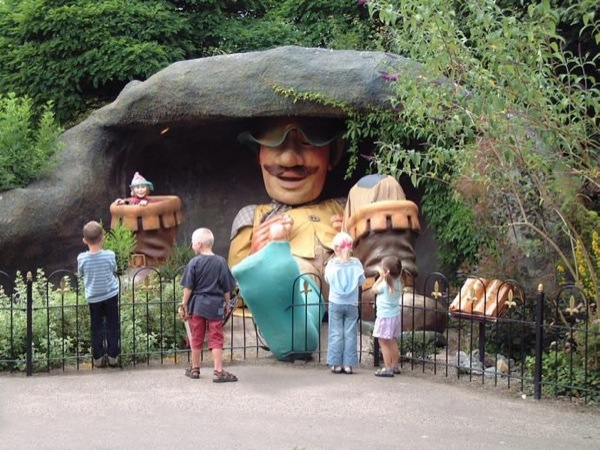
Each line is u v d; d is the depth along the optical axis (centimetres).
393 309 832
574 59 764
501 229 918
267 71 1090
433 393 773
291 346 877
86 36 1391
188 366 870
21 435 635
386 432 653
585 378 752
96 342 851
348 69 1069
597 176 774
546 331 853
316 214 1134
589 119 752
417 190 1151
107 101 1502
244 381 805
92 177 1178
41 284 982
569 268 834
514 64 719
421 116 782
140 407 714
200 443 620
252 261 862
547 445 630
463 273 1036
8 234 1107
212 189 1290
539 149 812
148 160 1266
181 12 1538
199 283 806
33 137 1326
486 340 945
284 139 1127
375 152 1166
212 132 1211
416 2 728
